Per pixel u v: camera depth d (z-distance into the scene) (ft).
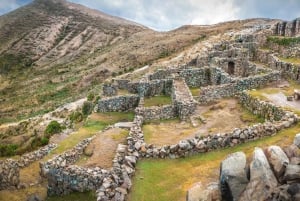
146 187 59.36
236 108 106.01
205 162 65.98
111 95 146.00
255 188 42.55
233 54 163.12
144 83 136.56
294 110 83.56
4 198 80.23
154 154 71.15
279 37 183.52
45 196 78.38
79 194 71.67
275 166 43.78
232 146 70.44
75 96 394.73
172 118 108.37
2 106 476.54
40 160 98.48
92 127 119.75
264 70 133.49
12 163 90.02
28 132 206.69
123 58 581.53
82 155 84.02
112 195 55.98
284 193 38.47
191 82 143.74
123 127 98.43
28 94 533.55
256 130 71.36
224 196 46.85
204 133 83.51
